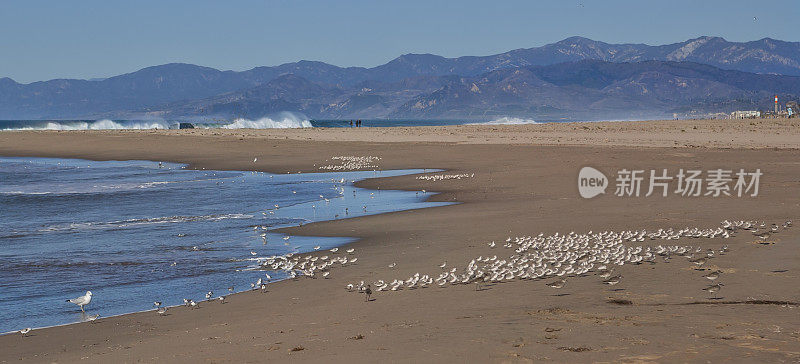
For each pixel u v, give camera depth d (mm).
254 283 19391
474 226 26750
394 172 51344
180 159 66750
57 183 48312
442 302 15523
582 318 13109
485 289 16703
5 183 48531
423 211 31594
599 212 28922
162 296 18234
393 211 32281
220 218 32156
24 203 38000
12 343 14164
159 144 79250
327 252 23328
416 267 20109
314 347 12094
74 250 24844
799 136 71375
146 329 14844
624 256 19172
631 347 10930
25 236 27969
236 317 15500
